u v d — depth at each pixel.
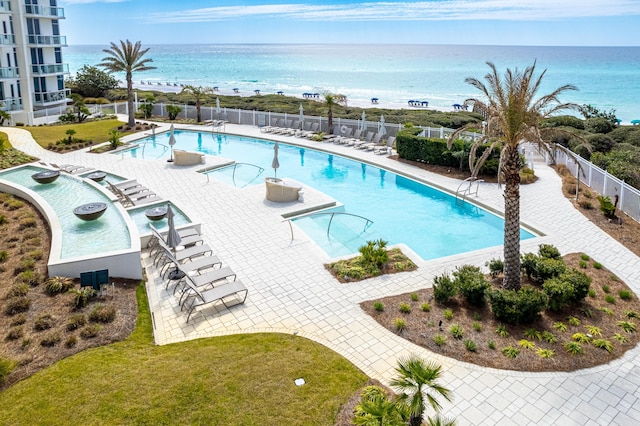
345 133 34.12
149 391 8.19
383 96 80.44
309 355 9.49
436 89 89.81
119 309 11.11
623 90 83.44
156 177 23.17
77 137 32.41
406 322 10.88
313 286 12.60
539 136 10.92
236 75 124.94
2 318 10.37
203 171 25.06
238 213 18.09
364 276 13.12
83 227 15.00
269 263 13.92
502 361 9.59
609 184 19.36
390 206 20.50
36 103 45.50
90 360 9.09
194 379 8.55
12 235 14.66
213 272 12.25
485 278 13.00
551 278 12.23
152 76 127.00
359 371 9.06
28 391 8.18
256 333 10.38
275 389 8.36
